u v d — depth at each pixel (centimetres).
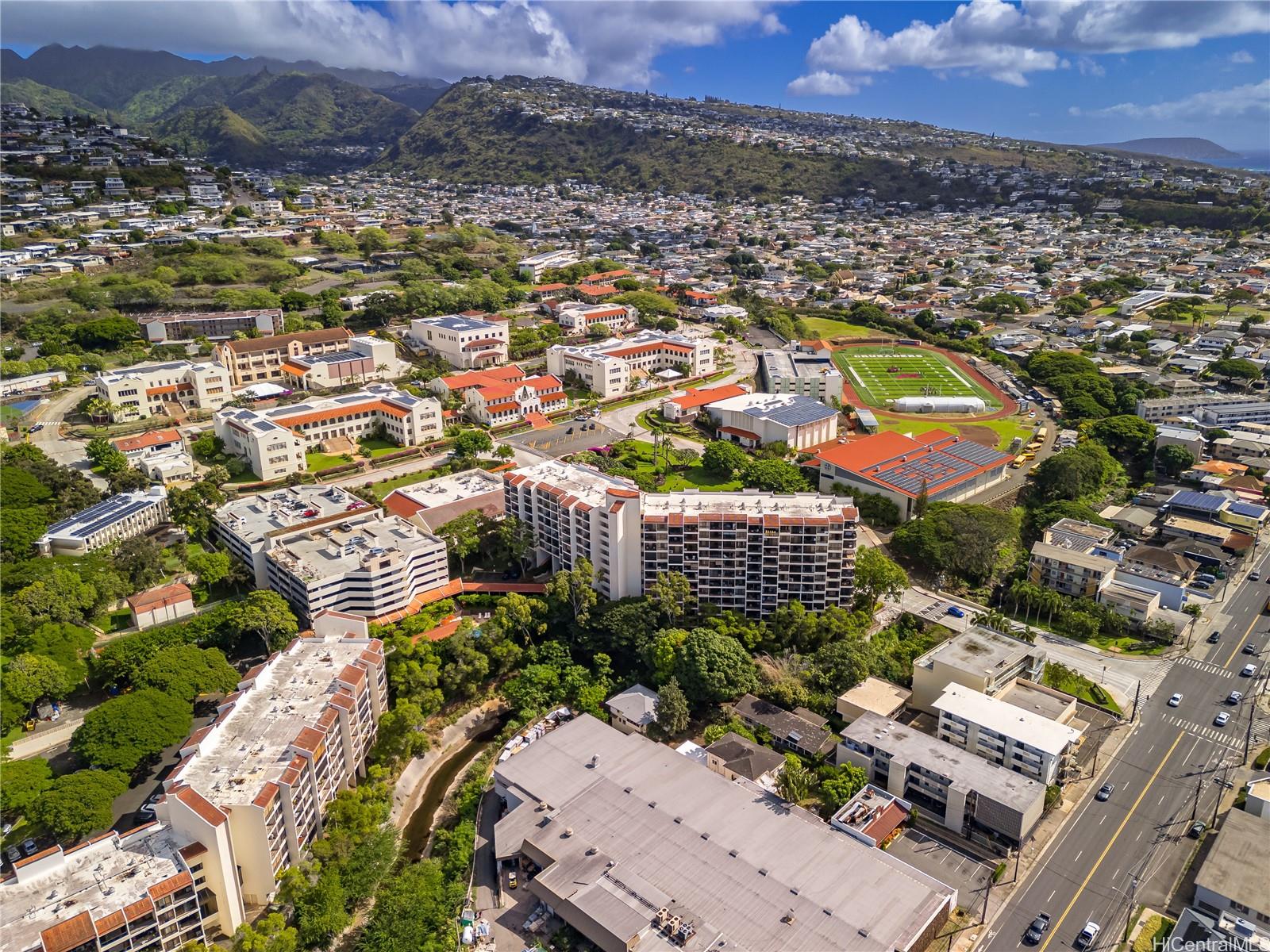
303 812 18900
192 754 18650
